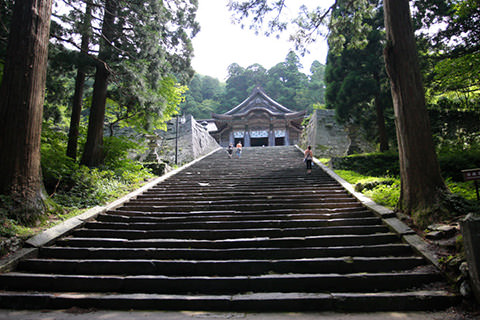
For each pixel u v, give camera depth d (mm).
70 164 8070
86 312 3393
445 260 3729
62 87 9859
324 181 8977
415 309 3221
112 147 10211
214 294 3729
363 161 11414
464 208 4660
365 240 4723
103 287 3883
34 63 5727
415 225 4910
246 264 4152
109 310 3447
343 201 6789
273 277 3768
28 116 5617
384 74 11930
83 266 4281
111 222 6082
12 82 5531
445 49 10023
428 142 5246
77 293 3793
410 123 5344
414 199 5176
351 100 12312
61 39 8031
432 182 5070
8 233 4695
